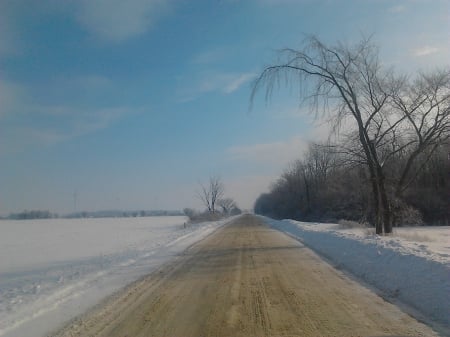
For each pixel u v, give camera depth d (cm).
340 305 839
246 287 1060
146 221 9688
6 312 853
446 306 755
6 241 3909
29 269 1781
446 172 4225
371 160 2378
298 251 1888
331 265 1412
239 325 725
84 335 698
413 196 4259
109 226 7125
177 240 2769
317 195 6750
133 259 1722
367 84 2334
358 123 2352
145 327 730
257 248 2084
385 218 2380
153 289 1073
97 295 1021
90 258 2066
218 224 5644
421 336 633
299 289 1013
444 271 908
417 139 2466
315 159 6969
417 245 1459
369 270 1202
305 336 651
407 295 887
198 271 1357
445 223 4112
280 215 9538
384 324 700
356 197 4588
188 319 774
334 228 3234
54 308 895
